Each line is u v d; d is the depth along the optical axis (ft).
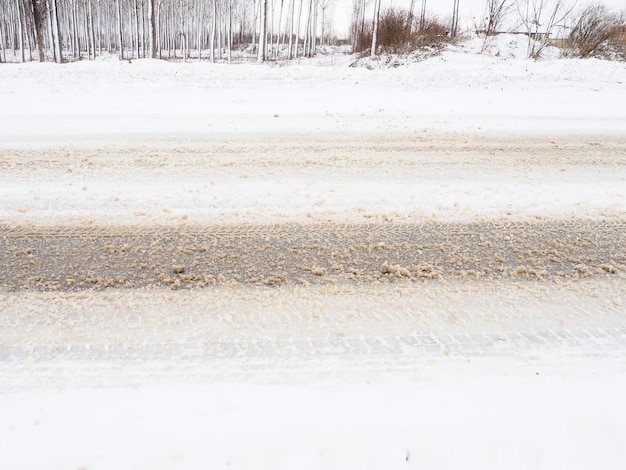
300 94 45.91
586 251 13.79
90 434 7.13
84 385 8.21
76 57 128.06
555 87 52.08
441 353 9.33
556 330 10.14
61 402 7.78
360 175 19.97
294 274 12.19
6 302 10.63
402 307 10.87
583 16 87.92
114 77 53.01
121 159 21.62
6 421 7.35
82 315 10.24
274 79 54.44
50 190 17.49
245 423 7.39
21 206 15.96
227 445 7.00
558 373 8.77
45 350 9.12
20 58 128.77
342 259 13.01
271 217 15.58
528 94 47.83
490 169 21.20
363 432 7.27
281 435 7.18
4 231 14.10
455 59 75.82
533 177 20.17
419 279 12.10
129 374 8.52
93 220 15.02
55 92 45.11
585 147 25.50
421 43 92.38
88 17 133.39
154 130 27.96
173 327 9.92
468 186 18.85
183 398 7.91
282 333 9.82
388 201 17.11
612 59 80.53
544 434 7.34
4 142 24.29
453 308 10.87
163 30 166.91
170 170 20.16
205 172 19.95
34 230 14.23
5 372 8.50
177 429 7.24
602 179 20.11
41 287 11.29
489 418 7.59
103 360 8.89
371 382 8.45
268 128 29.07
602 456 7.14
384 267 12.45
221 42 152.87
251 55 142.72
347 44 198.29
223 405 7.77
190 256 12.94
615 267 12.87
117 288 11.34
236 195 17.38
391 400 7.97
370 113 35.53
